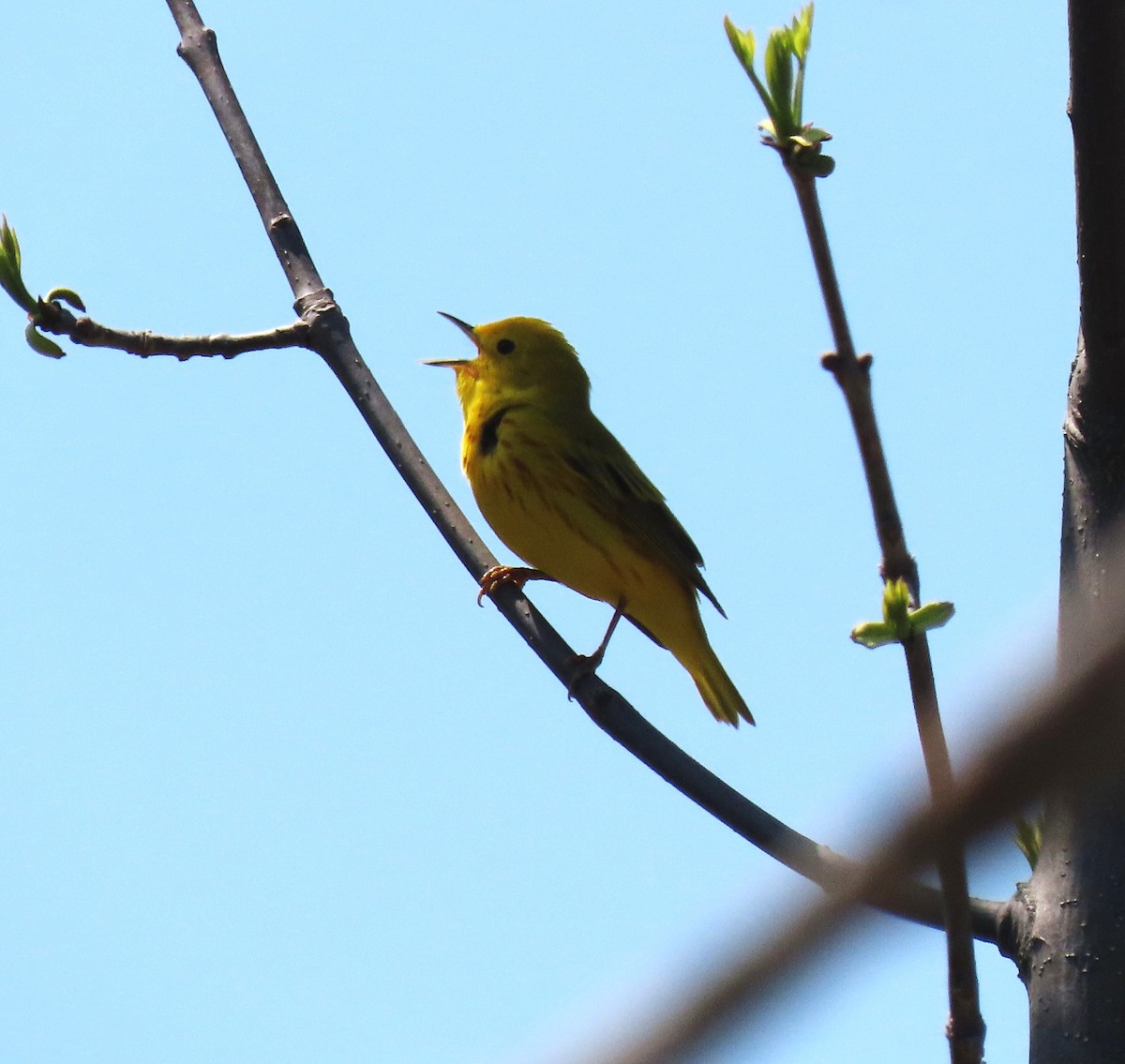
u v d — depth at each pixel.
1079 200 9.06
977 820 1.86
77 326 12.66
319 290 14.05
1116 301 9.25
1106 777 1.78
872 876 1.93
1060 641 1.94
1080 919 9.21
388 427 13.95
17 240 12.55
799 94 6.29
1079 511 9.63
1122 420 9.49
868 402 6.45
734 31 6.35
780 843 10.43
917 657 6.92
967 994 7.63
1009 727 1.82
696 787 11.17
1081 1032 8.96
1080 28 8.52
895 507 6.80
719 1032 1.86
